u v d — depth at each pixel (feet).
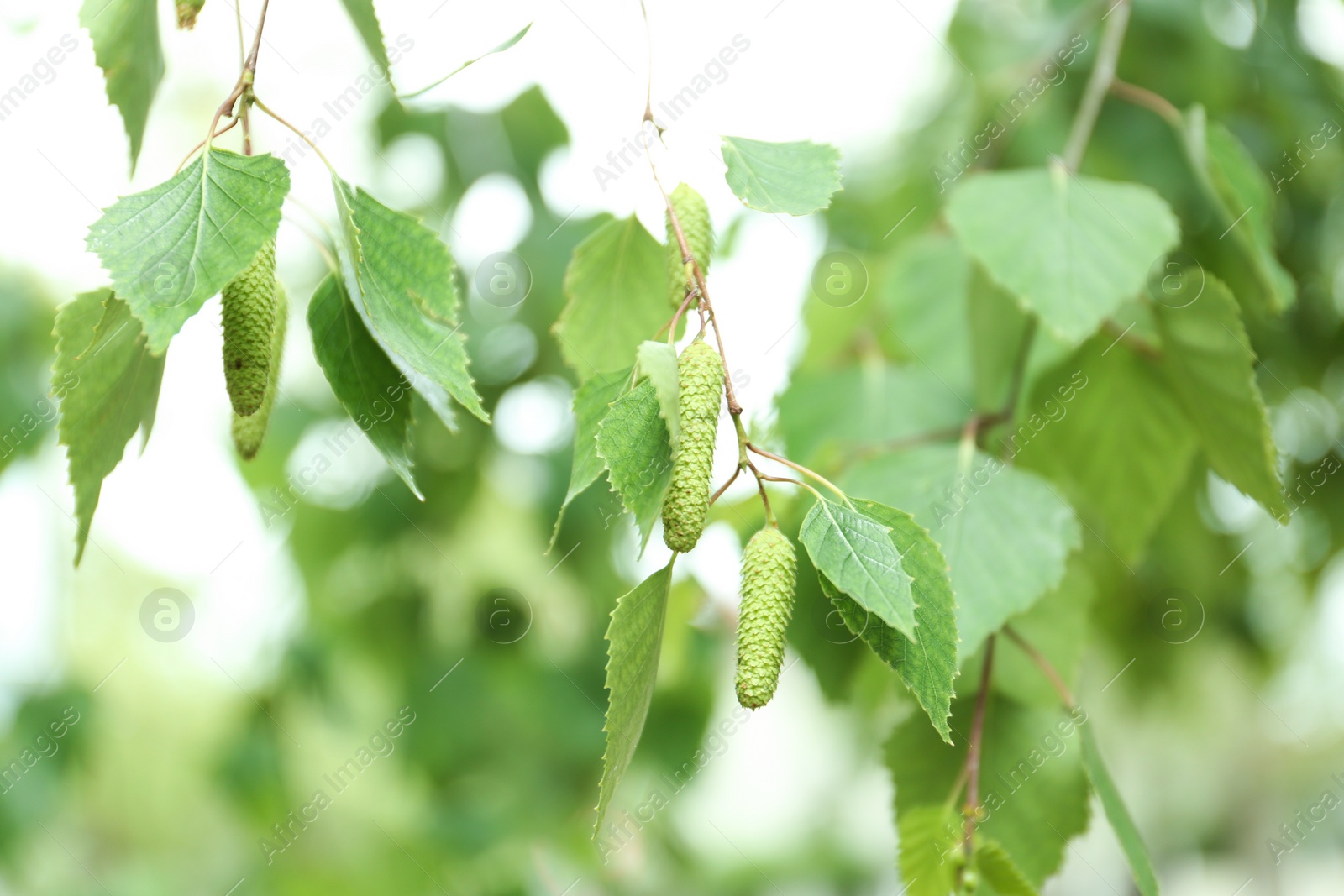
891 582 2.02
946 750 2.26
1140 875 2.18
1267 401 3.44
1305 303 3.40
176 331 1.95
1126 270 2.25
